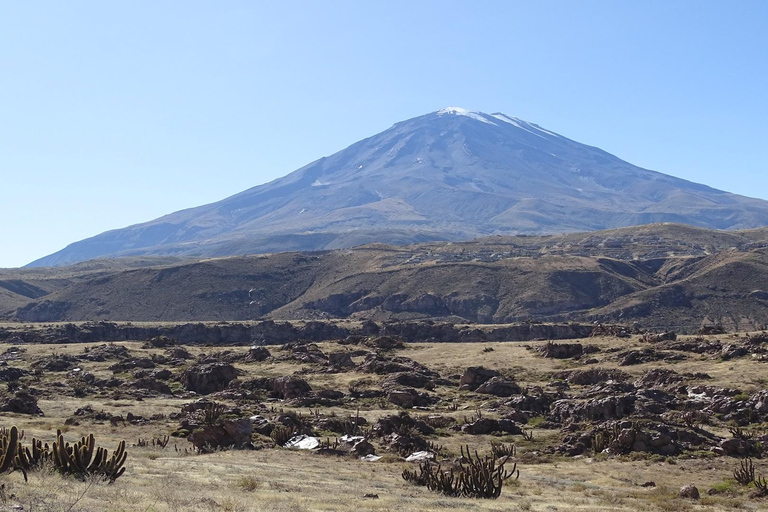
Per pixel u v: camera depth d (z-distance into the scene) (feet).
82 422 220.84
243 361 408.87
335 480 132.16
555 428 234.58
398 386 304.30
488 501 116.16
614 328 465.06
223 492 98.73
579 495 135.64
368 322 605.31
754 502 136.77
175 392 316.40
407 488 127.54
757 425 220.02
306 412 253.65
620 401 237.25
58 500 73.56
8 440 91.40
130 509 74.59
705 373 296.71
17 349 442.50
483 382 317.83
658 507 123.75
